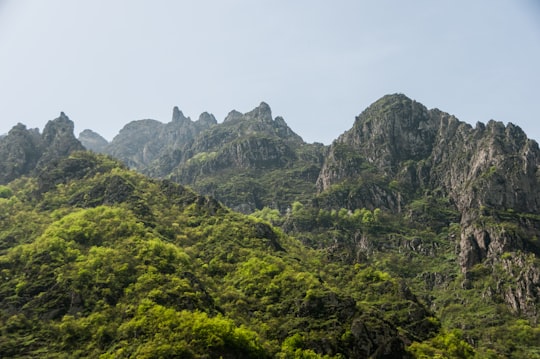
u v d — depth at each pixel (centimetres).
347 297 12719
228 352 9544
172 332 9644
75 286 11769
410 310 14112
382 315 12775
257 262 14425
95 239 14012
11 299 11912
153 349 9112
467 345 13238
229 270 14488
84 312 11188
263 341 10962
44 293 11825
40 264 12962
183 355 9044
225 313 11806
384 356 11375
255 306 12581
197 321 9825
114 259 12594
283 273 13788
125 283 11875
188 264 13738
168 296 11119
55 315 11212
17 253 13775
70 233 14112
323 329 11681
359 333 11538
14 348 10175
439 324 14012
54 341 10412
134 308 10750
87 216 15300
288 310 12431
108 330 10300
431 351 12100
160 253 13225
